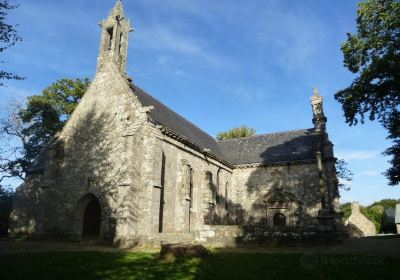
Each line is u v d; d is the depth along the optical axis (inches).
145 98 1079.6
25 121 1489.9
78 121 997.2
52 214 936.3
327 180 1201.4
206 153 1171.9
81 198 905.5
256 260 462.0
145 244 763.4
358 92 681.0
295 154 1337.4
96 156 922.1
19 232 1146.0
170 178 949.8
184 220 949.2
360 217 2122.3
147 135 861.8
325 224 849.5
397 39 629.9
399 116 679.1
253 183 1362.0
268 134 1574.8
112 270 382.6
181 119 1315.2
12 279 325.7
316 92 1453.0
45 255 507.8
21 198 1188.5
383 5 638.5
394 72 626.5
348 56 689.6
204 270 383.2
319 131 1368.1
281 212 1268.5
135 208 786.2
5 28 605.9
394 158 986.1
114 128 915.4
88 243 816.9
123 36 1074.7
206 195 1103.6
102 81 997.2
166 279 335.0
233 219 1341.0
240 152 1502.2
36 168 1195.9
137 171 816.9
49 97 1492.4
